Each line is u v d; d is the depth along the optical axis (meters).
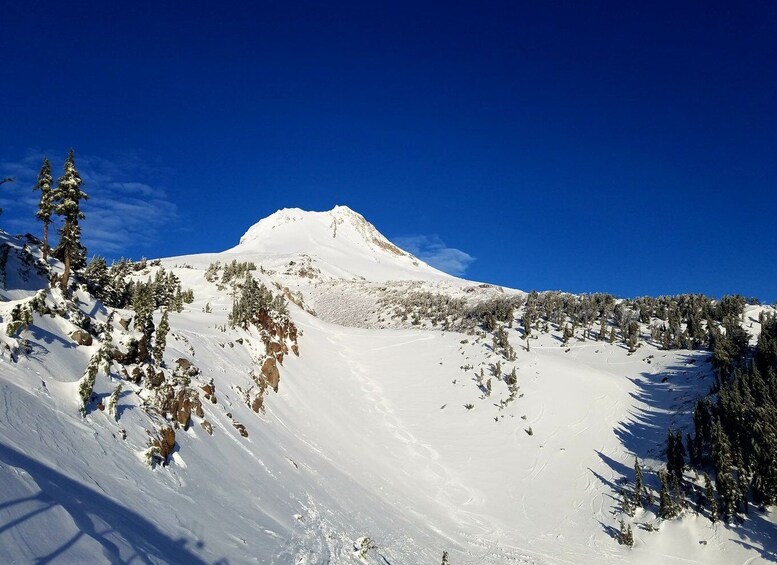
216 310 59.69
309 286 132.62
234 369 40.78
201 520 17.27
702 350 58.66
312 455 36.44
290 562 17.95
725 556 30.23
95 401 19.77
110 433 18.62
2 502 9.75
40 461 13.15
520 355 61.28
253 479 25.05
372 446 44.81
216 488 21.28
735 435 35.69
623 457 42.44
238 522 19.20
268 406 40.88
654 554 31.78
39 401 16.75
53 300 27.80
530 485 40.88
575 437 46.25
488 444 46.56
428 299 100.12
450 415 51.47
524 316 76.31
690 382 50.91
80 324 26.73
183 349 36.47
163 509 16.16
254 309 54.44
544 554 32.41
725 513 32.53
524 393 53.09
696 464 37.22
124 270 75.38
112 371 23.83
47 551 9.43
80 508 11.89
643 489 36.88
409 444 46.59
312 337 66.06
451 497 39.47
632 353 62.41
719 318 71.06
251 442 30.19
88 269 43.28
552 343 68.00
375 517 30.06
